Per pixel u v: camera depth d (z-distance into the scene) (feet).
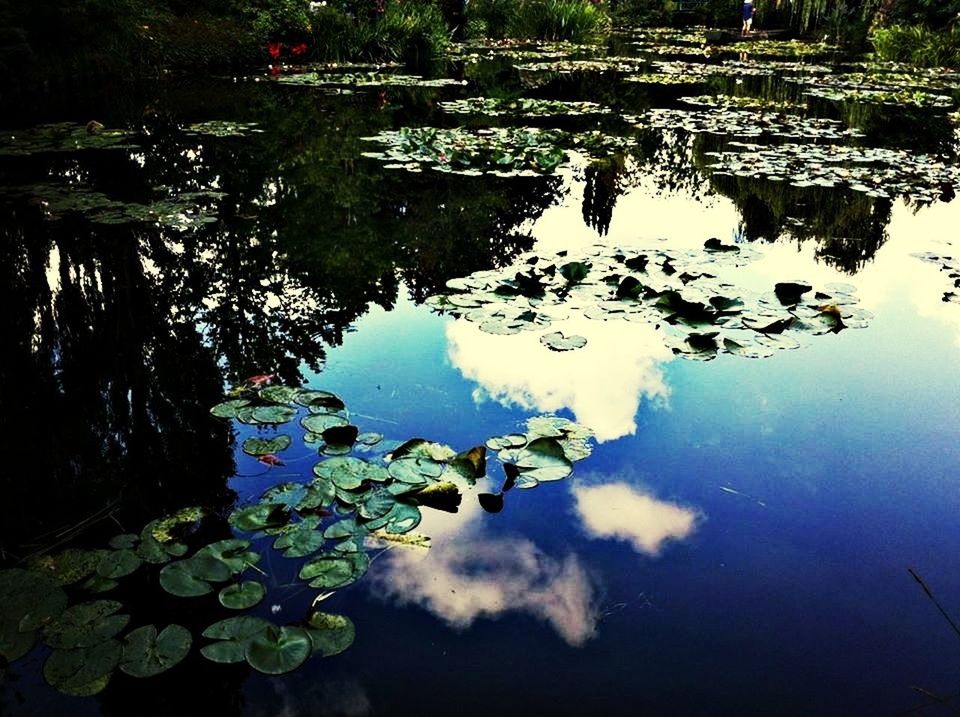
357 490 6.10
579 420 7.55
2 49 24.75
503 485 6.36
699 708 4.18
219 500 6.00
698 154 22.43
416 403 7.80
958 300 11.32
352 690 4.23
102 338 9.32
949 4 57.98
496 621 4.80
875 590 5.22
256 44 43.09
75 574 5.09
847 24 68.80
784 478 6.61
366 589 5.06
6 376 8.29
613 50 59.41
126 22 33.32
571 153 22.63
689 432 7.36
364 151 21.99
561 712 4.13
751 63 52.29
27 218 14.16
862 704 4.23
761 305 10.72
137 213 14.69
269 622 4.65
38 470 6.46
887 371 8.80
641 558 5.49
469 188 18.06
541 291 11.00
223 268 12.01
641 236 14.47
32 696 4.12
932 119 30.66
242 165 19.70
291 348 9.14
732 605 5.02
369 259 12.69
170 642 4.48
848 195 18.02
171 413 7.45
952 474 6.75
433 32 51.16
